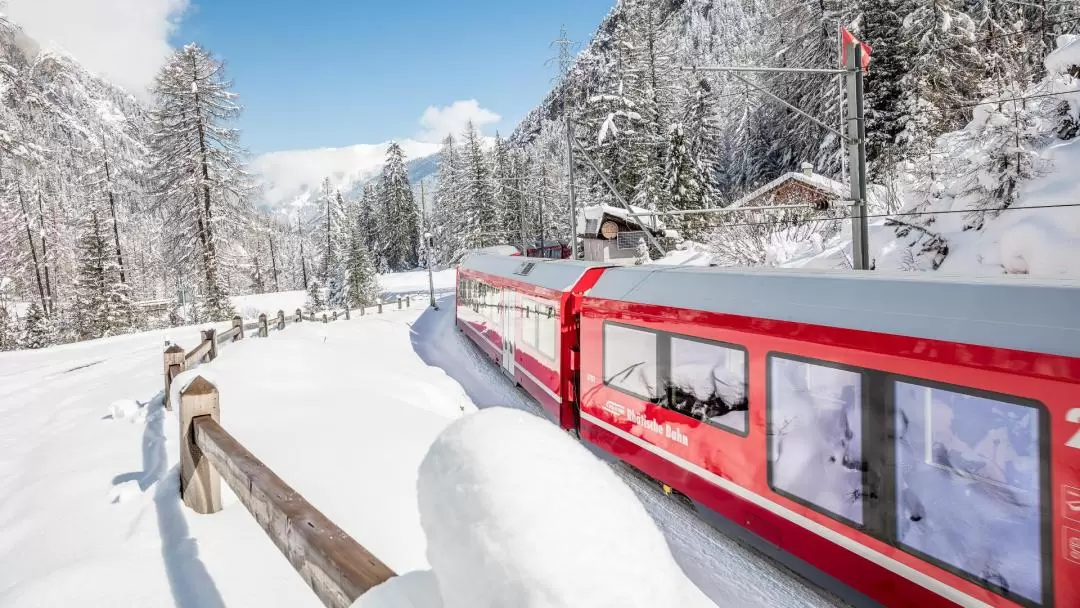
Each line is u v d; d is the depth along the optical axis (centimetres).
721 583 496
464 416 120
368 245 8231
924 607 370
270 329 1934
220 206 3219
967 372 353
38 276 4944
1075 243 962
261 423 638
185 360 788
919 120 2214
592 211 3381
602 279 785
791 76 3412
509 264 1348
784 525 473
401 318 2473
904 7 2567
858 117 811
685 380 588
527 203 6150
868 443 406
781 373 477
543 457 101
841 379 427
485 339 1506
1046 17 2333
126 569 315
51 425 759
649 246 3067
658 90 3934
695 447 573
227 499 420
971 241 1199
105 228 4184
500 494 93
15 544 376
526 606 79
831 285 466
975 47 2205
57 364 1524
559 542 84
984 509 341
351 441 589
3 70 2472
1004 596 329
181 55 3131
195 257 3188
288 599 294
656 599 82
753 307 515
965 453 352
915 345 381
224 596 293
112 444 608
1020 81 1919
